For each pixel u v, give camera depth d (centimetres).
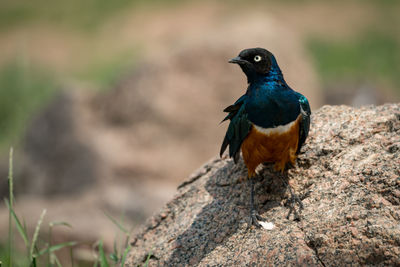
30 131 1788
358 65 3309
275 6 4531
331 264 447
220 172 623
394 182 482
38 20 4441
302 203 520
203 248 538
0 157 1862
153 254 569
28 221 1248
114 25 4284
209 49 1603
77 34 4156
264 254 480
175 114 1573
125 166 1538
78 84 1788
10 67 3023
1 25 4372
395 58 3416
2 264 542
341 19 4203
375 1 4506
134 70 1670
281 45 1639
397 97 2667
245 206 561
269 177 575
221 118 1581
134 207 1369
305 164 564
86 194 1498
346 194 499
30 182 1708
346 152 548
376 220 453
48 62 3631
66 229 1150
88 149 1591
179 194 631
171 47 1691
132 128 1600
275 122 520
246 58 534
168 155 1559
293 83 1630
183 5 4534
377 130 561
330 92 2452
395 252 429
